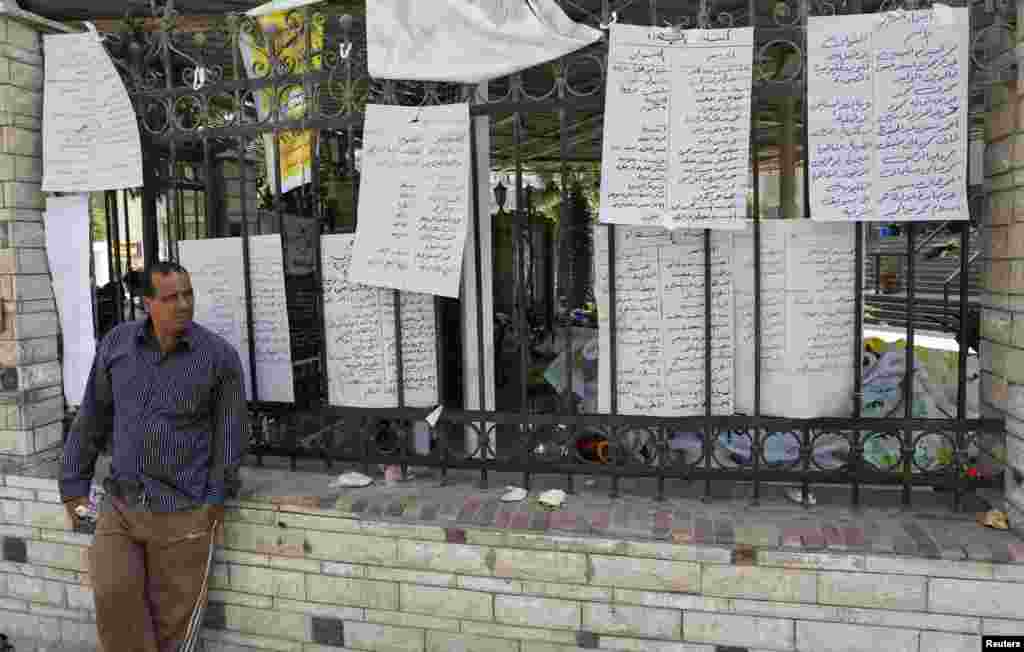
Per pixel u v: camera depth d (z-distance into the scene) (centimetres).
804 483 266
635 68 256
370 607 281
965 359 254
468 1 274
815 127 250
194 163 408
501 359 512
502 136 570
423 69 277
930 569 234
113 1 328
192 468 275
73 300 341
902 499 264
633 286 272
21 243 327
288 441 315
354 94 291
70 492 288
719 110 254
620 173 260
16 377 327
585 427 280
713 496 281
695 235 267
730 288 268
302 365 376
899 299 870
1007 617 230
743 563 245
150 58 319
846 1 256
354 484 296
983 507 262
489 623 268
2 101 317
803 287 262
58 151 323
